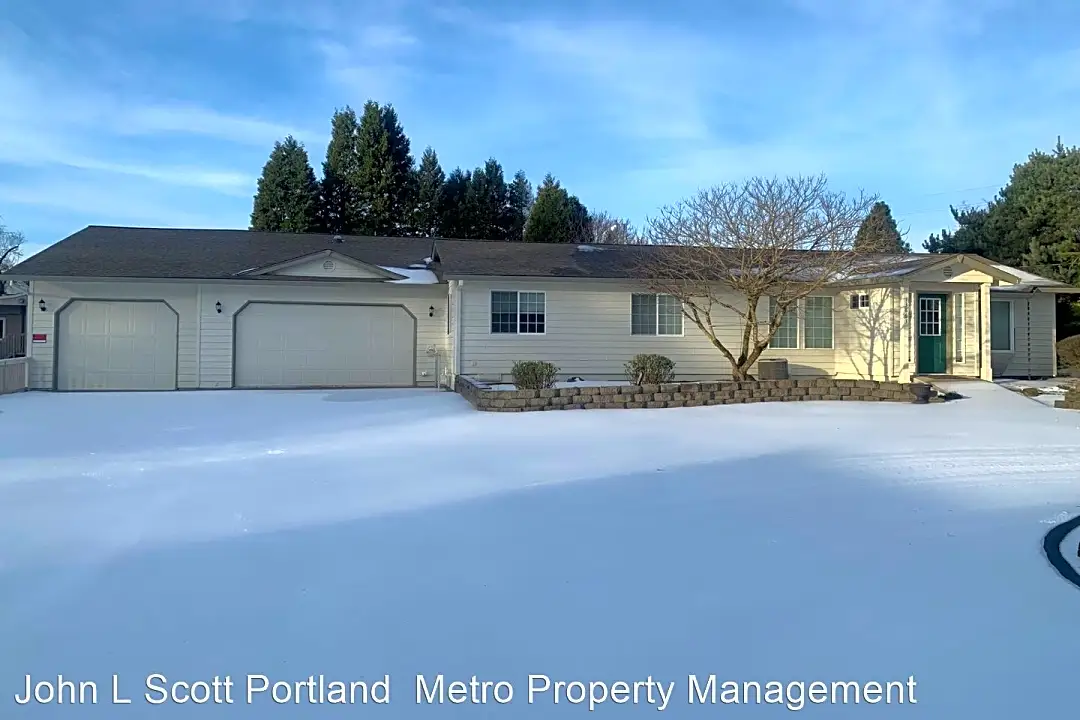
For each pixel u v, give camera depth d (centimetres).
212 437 988
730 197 1667
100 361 1720
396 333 1838
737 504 620
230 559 475
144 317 1738
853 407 1337
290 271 1750
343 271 1773
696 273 1566
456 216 3816
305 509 602
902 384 1417
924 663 339
